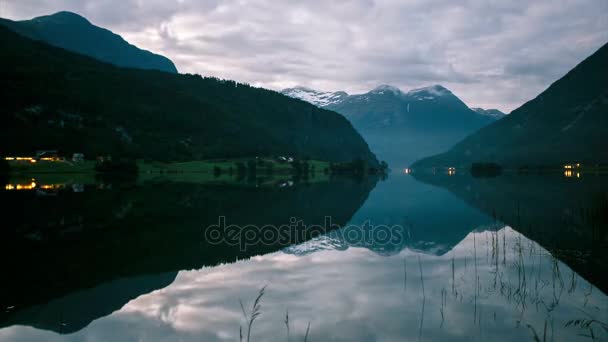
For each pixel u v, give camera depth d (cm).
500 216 3162
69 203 4147
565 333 932
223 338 918
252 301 1167
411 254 1811
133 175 12694
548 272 1453
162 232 2405
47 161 13912
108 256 1752
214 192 6016
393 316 1045
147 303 1152
